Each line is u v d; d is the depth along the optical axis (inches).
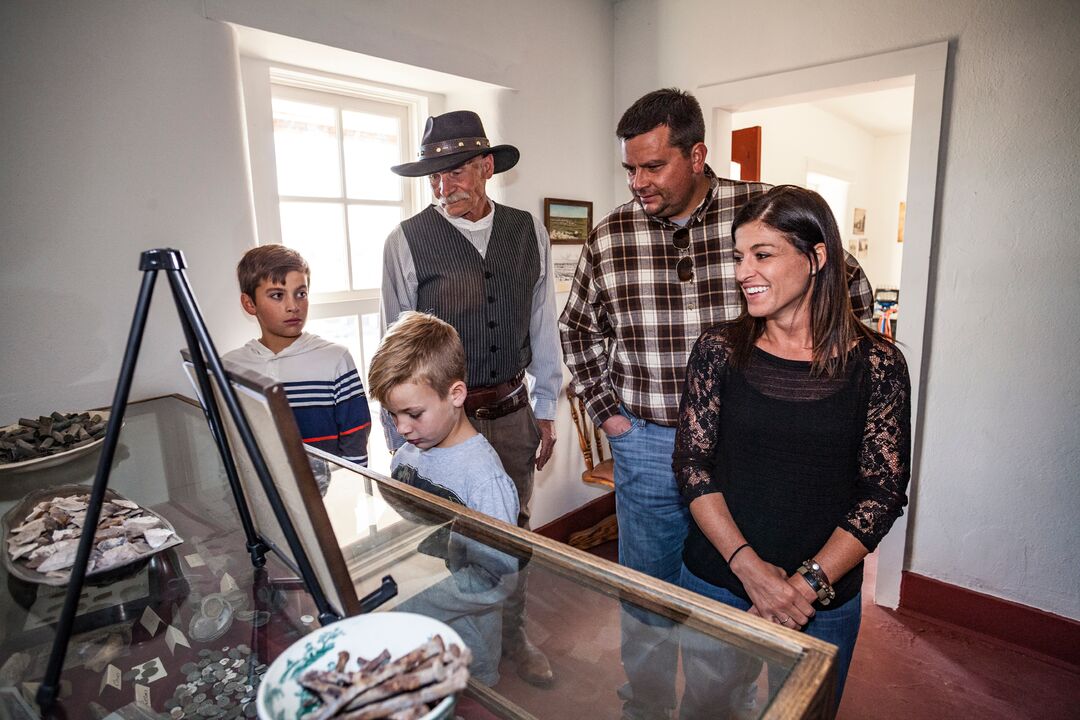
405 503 36.0
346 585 22.0
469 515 34.1
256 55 69.4
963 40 72.6
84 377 54.9
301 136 77.7
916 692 71.7
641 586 27.1
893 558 86.7
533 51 90.9
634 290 63.8
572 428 108.7
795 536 40.4
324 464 42.0
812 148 181.6
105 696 23.5
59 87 51.1
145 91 55.7
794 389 40.0
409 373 42.1
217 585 30.6
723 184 60.7
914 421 81.9
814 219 37.2
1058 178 69.3
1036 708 69.1
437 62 77.7
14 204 49.9
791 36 85.3
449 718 23.4
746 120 148.5
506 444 73.8
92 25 52.3
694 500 43.1
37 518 33.5
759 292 38.9
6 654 25.8
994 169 72.7
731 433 42.6
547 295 79.2
